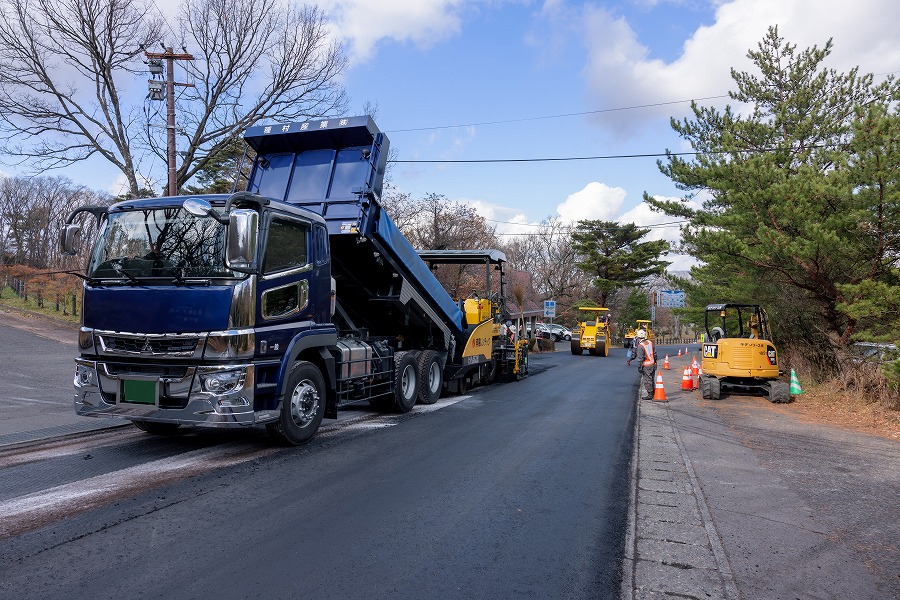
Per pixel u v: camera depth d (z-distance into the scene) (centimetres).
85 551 402
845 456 762
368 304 1076
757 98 1878
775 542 460
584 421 990
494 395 1315
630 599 357
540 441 809
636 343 1700
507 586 369
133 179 2044
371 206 895
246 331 622
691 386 1579
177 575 368
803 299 1591
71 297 2792
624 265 5122
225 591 349
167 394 616
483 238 3403
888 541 466
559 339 4919
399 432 843
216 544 419
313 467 633
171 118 1706
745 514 525
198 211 595
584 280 5409
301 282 722
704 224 1648
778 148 1706
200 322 607
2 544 411
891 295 1077
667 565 409
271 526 457
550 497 557
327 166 915
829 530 488
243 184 977
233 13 2058
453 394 1318
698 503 550
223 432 805
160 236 645
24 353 1625
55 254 5459
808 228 1221
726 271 1714
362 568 387
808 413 1129
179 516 474
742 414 1116
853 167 1175
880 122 1094
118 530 441
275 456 675
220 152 2123
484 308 1379
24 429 781
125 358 637
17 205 5934
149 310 620
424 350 1135
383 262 964
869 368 1242
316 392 751
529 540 447
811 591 377
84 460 645
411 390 1049
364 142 902
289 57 2150
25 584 351
